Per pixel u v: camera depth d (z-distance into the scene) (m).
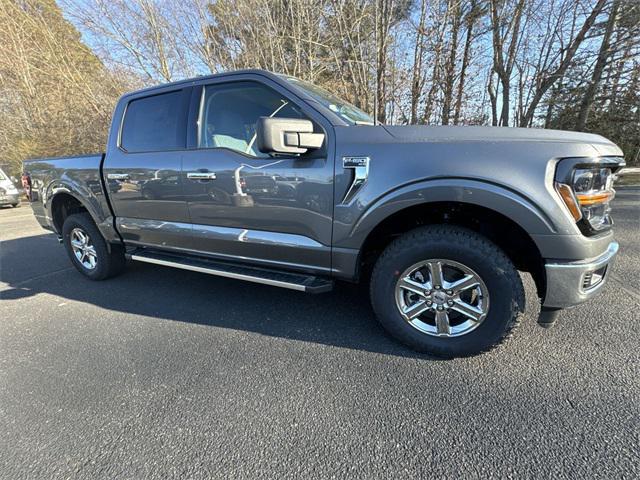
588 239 1.79
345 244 2.22
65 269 4.45
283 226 2.40
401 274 2.16
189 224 2.83
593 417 1.65
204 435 1.65
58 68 15.10
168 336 2.60
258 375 2.08
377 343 2.38
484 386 1.90
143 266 4.36
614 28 11.14
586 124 14.41
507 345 2.25
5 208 12.58
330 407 1.80
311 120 2.26
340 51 11.01
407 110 11.13
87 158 3.39
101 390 2.01
